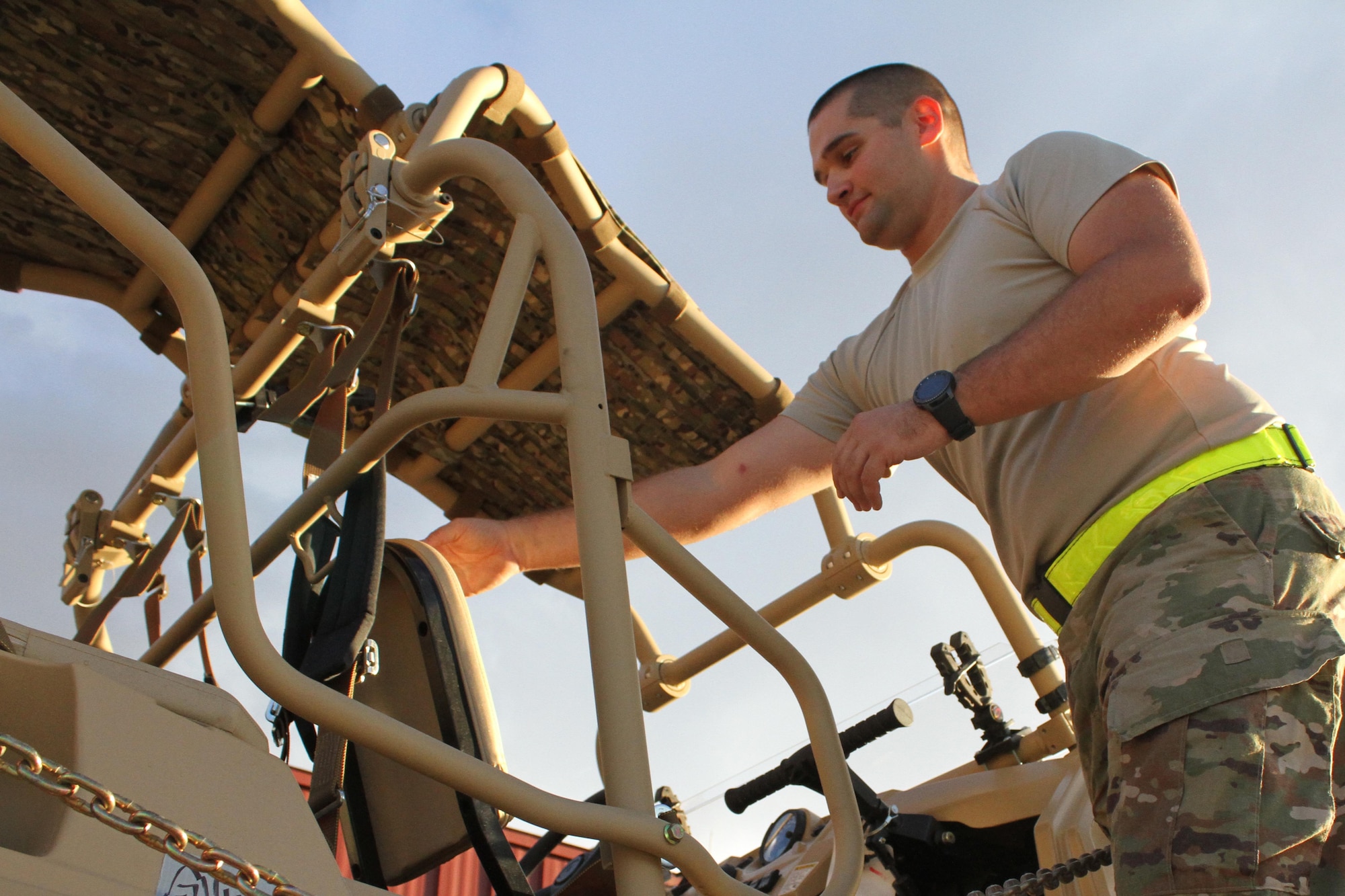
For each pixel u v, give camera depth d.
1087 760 1.34
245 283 2.41
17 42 2.04
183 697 0.72
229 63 2.02
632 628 0.96
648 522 1.12
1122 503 1.33
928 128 1.77
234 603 0.81
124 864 0.60
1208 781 1.06
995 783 1.91
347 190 1.46
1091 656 1.31
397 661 1.30
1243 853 1.03
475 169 1.25
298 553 1.21
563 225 1.14
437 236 2.17
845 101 1.79
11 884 0.55
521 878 1.15
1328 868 1.16
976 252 1.56
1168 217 1.36
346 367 1.44
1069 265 1.46
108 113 2.15
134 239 0.85
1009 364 1.31
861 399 1.83
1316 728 1.10
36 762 0.56
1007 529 1.50
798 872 1.88
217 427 0.85
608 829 0.86
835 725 1.26
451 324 2.38
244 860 0.64
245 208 2.27
